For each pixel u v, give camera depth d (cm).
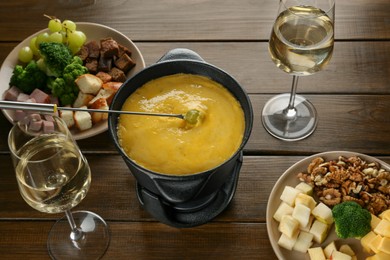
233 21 156
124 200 127
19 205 127
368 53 149
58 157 104
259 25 155
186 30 155
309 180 122
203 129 112
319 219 117
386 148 132
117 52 145
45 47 138
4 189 129
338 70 146
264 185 128
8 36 157
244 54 149
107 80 141
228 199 122
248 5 159
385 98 140
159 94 117
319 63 118
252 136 136
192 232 121
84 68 140
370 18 155
